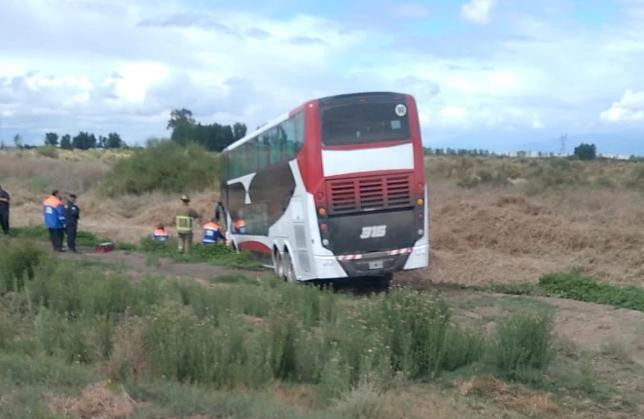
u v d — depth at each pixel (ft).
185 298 54.13
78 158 303.48
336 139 64.13
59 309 47.88
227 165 104.63
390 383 35.83
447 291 68.59
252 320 48.24
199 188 177.58
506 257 90.89
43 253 59.31
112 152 358.23
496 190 146.92
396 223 64.90
